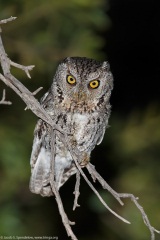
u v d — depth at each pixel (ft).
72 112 31.63
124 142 48.91
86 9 42.98
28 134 43.68
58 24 43.47
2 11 42.83
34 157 32.99
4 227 40.93
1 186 43.52
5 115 44.68
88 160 29.76
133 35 60.80
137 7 61.16
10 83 24.77
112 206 45.98
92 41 43.55
